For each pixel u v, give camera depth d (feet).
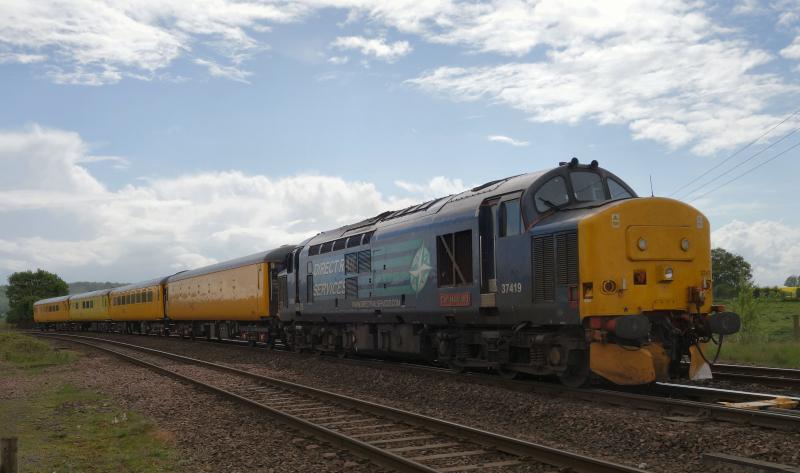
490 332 45.32
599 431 29.81
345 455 27.96
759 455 24.25
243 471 26.27
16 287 338.54
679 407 31.55
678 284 37.96
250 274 94.07
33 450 31.14
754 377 42.93
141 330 159.02
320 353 75.20
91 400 47.19
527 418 34.14
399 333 57.72
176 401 44.50
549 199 42.01
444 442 29.30
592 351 36.86
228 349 92.22
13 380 62.13
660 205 38.04
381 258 58.80
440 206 52.29
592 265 36.37
